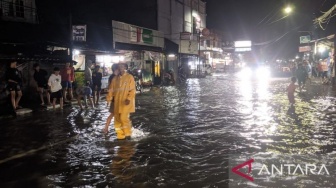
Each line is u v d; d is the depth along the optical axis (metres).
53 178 6.00
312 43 36.09
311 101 16.02
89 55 22.20
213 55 62.88
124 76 8.92
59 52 19.16
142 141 8.55
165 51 32.88
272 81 34.38
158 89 25.94
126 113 8.85
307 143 7.98
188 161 6.79
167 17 38.00
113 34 23.77
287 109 13.59
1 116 12.52
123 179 5.86
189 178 5.84
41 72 15.05
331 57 28.42
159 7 35.69
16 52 16.42
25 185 5.70
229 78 42.31
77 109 14.79
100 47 22.14
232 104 15.70
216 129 9.86
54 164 6.80
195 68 48.03
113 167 6.52
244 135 8.98
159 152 7.49
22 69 16.95
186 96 20.11
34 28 20.00
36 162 6.96
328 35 28.70
